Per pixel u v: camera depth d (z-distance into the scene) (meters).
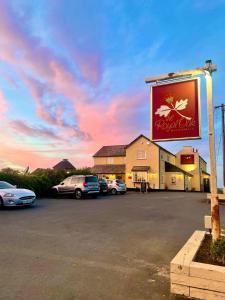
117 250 6.30
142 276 4.72
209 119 5.31
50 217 11.29
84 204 17.08
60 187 23.14
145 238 7.55
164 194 31.20
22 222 10.01
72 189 22.36
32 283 4.39
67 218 11.05
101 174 46.75
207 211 13.98
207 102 5.41
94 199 21.61
